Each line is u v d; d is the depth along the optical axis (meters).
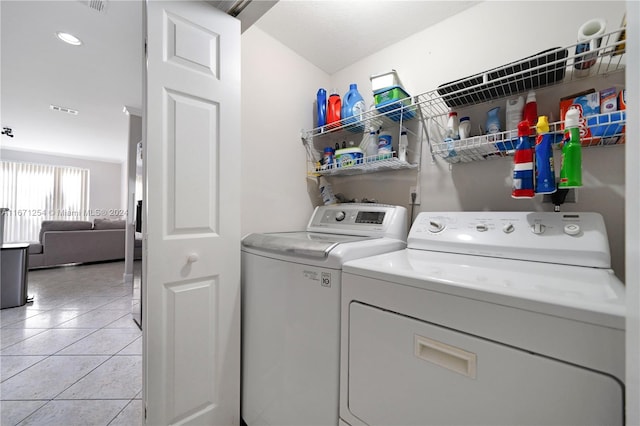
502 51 1.31
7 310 2.61
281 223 1.66
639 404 0.35
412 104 1.38
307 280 0.97
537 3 1.23
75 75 2.68
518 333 0.56
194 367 1.07
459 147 1.21
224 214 1.16
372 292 0.79
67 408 1.32
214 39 1.14
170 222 1.01
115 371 1.62
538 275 0.72
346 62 1.89
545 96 1.19
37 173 6.32
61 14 1.82
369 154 1.66
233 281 1.18
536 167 0.98
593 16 1.10
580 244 0.86
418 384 0.69
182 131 1.04
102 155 6.49
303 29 1.57
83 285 3.49
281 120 1.67
